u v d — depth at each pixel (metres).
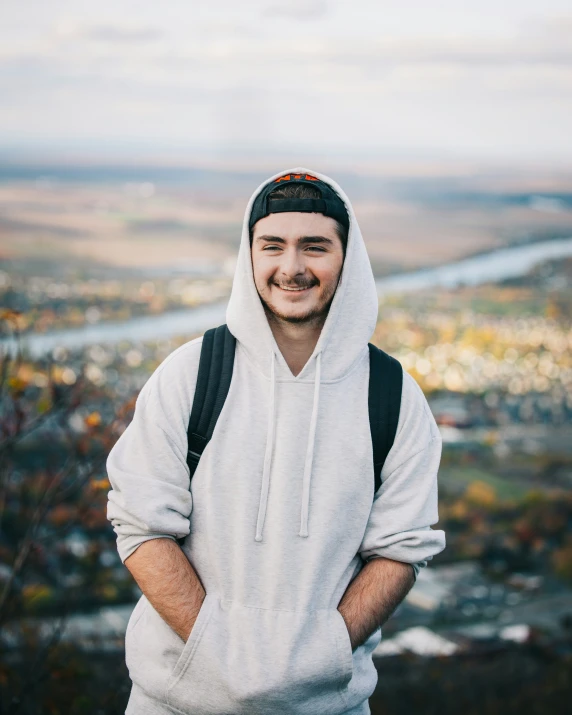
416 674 7.82
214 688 1.19
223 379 1.29
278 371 1.29
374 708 6.04
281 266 1.26
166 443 1.25
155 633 1.28
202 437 1.27
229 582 1.24
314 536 1.24
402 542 1.27
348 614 1.25
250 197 1.32
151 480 1.24
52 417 2.85
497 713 6.75
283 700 1.17
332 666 1.20
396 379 1.33
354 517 1.28
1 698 2.73
